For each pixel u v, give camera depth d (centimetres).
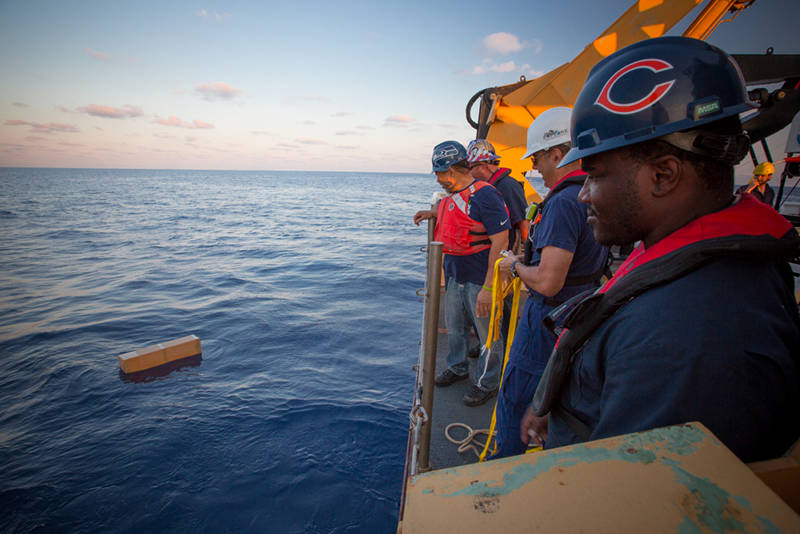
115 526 332
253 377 578
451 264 303
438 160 273
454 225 288
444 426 277
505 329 293
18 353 681
